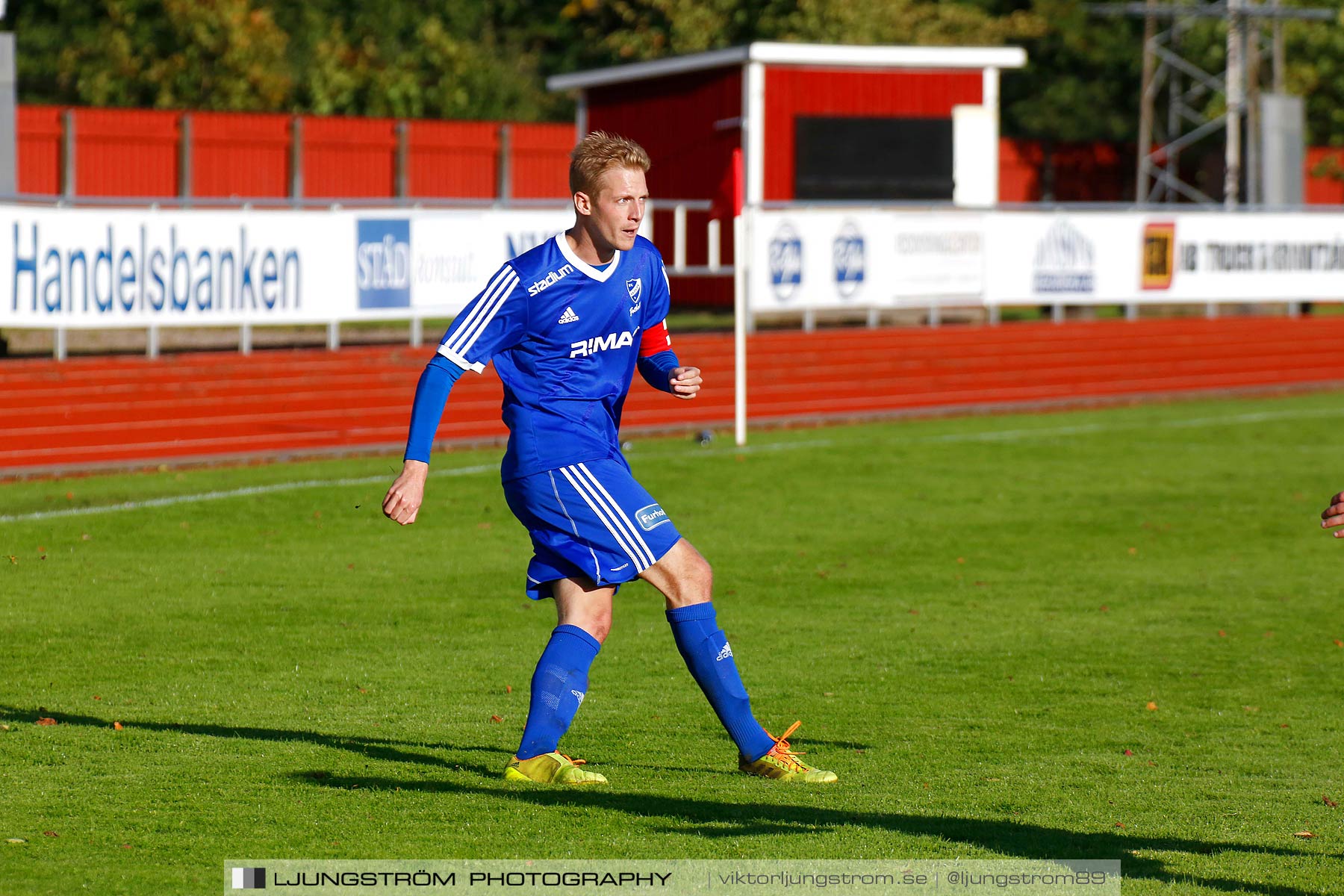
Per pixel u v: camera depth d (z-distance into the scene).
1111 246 92.81
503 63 178.38
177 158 116.12
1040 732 22.39
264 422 59.03
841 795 18.39
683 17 154.38
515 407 18.30
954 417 67.88
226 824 16.72
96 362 64.94
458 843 16.03
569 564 18.42
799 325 93.38
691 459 53.31
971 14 166.88
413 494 17.16
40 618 29.08
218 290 66.75
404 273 72.25
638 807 17.45
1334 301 101.12
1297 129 118.44
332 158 123.44
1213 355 88.69
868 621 30.56
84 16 156.12
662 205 85.06
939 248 87.06
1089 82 183.38
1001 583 34.50
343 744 20.72
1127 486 48.88
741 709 19.08
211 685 24.45
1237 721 23.28
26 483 46.16
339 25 162.50
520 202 75.75
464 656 26.97
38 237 61.19
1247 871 15.57
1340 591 34.00
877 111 107.50
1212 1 152.00
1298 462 54.56
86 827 16.59
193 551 36.25
